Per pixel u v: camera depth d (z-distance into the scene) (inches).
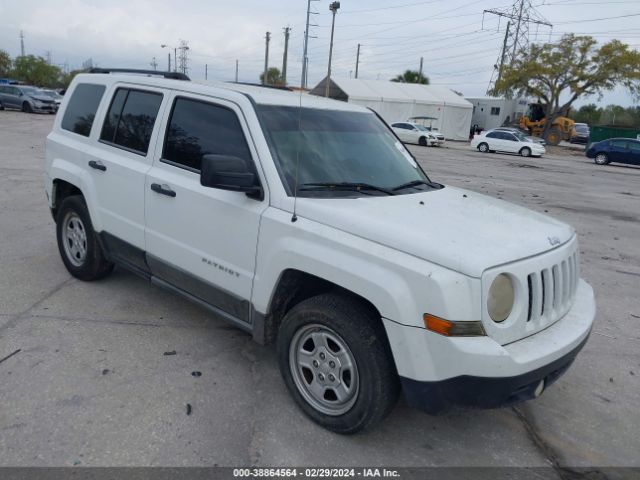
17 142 700.7
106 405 136.3
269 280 136.6
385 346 120.8
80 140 204.4
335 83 1764.3
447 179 670.5
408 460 125.4
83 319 183.3
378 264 117.1
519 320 117.2
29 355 157.3
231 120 152.9
